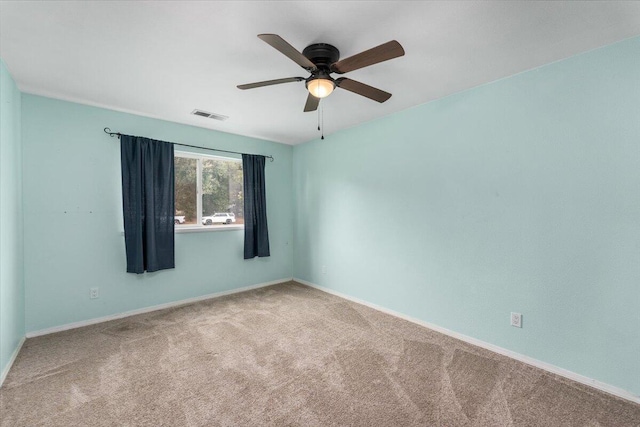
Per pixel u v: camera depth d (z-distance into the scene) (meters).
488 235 2.47
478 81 2.42
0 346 1.98
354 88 1.94
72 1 1.45
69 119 2.84
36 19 1.60
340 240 3.91
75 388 1.90
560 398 1.83
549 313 2.14
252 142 4.25
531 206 2.22
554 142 2.11
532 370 2.14
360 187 3.61
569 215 2.05
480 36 1.77
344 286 3.86
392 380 2.01
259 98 2.76
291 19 1.59
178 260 3.57
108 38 1.78
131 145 3.12
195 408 1.73
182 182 3.69
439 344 2.54
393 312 3.24
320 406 1.75
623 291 1.85
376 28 1.68
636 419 1.66
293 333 2.74
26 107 2.62
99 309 3.01
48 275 2.74
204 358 2.29
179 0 1.45
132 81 2.39
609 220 1.89
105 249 3.04
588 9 1.53
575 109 2.01
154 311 3.32
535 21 1.63
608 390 1.89
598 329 1.94
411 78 2.36
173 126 3.49
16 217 2.40
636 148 1.79
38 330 2.69
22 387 1.91
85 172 2.93
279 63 2.10
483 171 2.49
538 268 2.19
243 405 1.76
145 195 3.19
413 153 3.02
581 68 1.98
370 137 3.47
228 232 4.01
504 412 1.71
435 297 2.85
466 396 1.85
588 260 1.97
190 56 2.00
